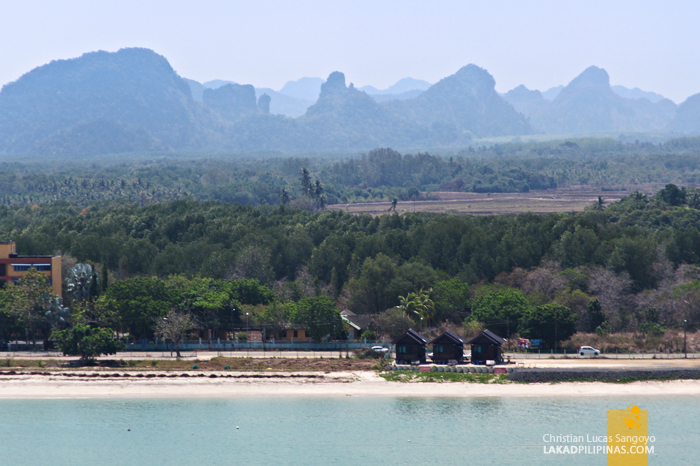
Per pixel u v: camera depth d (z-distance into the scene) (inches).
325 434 5482.3
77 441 5364.2
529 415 5930.1
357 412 5999.0
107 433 5521.7
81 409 6067.9
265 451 5177.2
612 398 6397.6
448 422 5762.8
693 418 5895.7
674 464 5054.1
